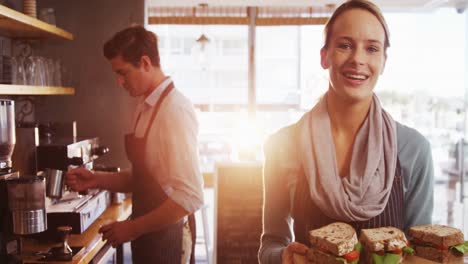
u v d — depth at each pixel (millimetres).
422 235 1035
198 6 4930
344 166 1000
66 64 3133
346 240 928
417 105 4867
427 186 1027
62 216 2096
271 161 1092
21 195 1650
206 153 5594
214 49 5348
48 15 2797
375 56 906
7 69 2270
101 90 3146
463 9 4547
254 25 5051
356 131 990
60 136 2719
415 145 1008
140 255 1900
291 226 1146
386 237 960
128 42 1812
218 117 5496
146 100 1839
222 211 2264
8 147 1784
